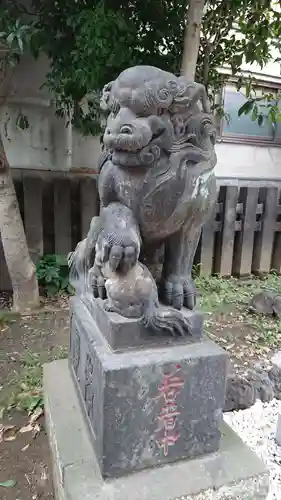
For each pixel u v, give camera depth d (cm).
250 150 472
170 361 121
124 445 121
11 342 268
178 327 128
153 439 124
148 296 123
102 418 117
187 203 118
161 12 279
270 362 254
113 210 121
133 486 119
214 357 126
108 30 235
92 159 390
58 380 177
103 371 114
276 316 323
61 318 306
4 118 352
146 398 120
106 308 129
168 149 115
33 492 157
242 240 421
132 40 266
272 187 430
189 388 126
